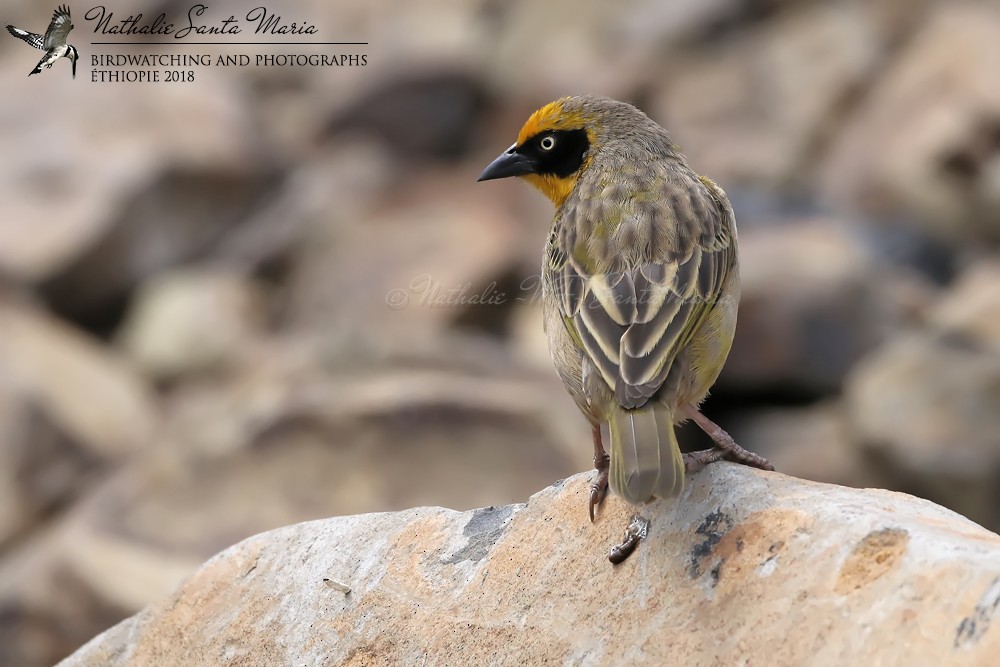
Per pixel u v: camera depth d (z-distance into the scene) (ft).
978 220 69.97
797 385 59.00
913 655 17.83
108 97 76.48
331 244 71.15
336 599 23.81
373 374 52.37
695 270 23.65
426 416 45.78
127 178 70.59
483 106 84.23
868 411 52.65
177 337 65.10
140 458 48.70
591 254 24.13
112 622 42.22
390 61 83.51
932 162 71.31
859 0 83.76
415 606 22.99
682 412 23.95
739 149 76.74
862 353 59.16
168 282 69.92
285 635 23.93
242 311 67.31
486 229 68.08
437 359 53.01
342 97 82.84
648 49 84.79
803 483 21.63
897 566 18.79
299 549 24.85
